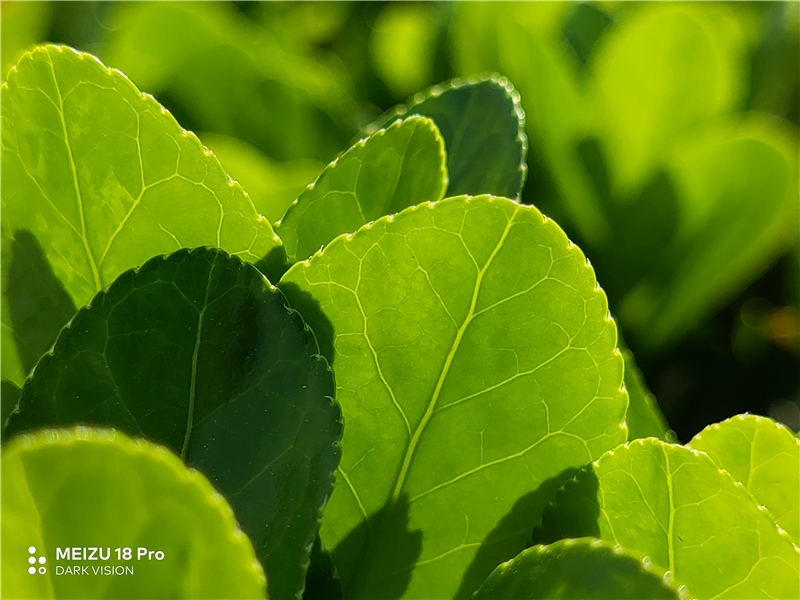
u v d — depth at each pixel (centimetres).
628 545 20
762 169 31
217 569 18
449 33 41
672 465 20
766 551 19
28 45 41
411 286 20
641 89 36
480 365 20
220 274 19
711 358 38
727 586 20
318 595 20
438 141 21
